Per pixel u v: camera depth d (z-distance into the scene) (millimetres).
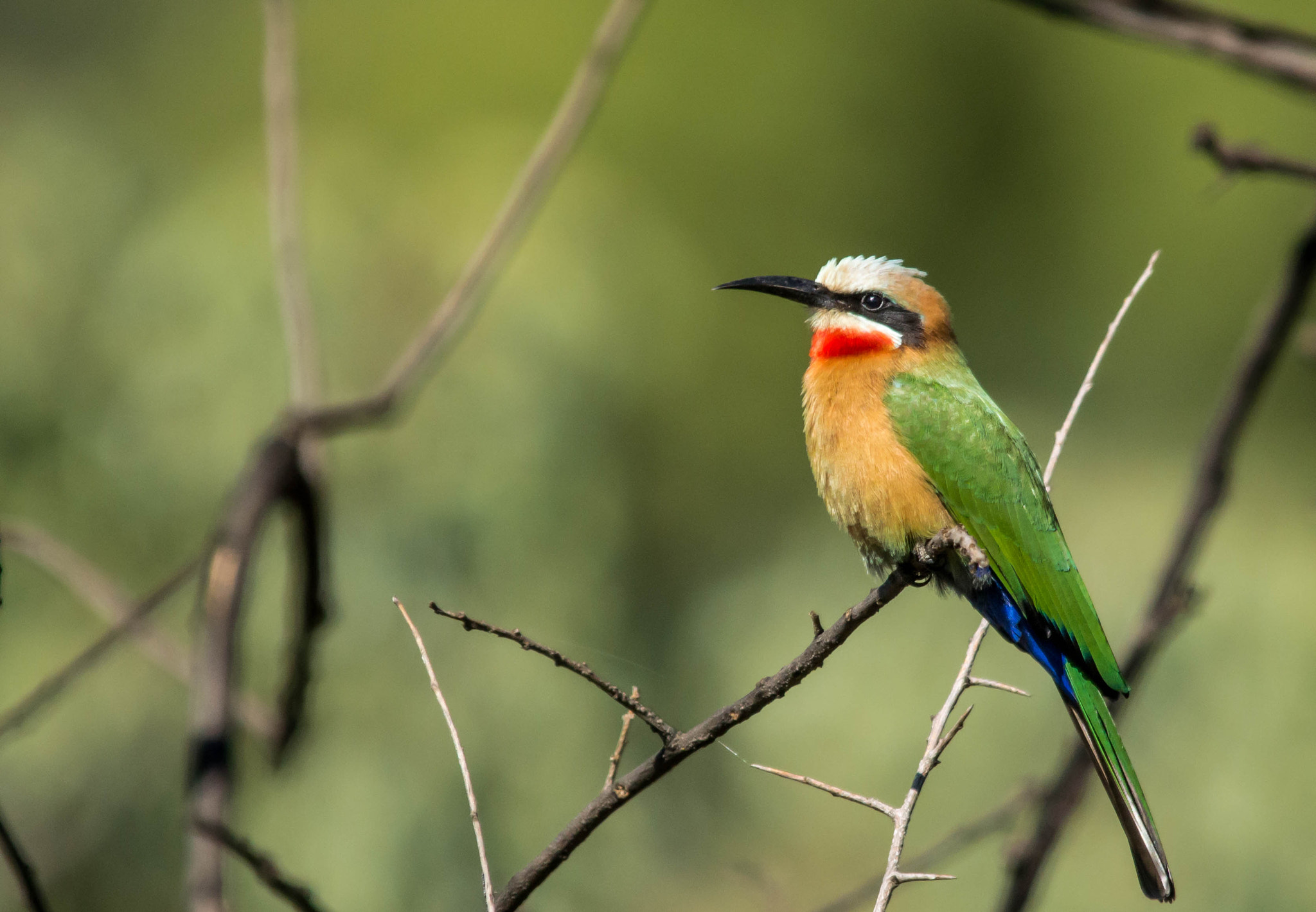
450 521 12938
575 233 15234
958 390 8195
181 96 21141
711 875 14656
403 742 12250
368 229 14047
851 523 8312
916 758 14047
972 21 23734
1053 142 24125
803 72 23453
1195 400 22188
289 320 8102
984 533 7898
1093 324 23578
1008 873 7699
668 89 23016
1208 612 13172
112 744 12570
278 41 8398
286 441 7207
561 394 13922
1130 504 14797
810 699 14758
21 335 13328
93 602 7875
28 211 14078
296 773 11938
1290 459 19609
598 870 12812
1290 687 12742
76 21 21250
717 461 21219
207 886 5520
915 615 14625
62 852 12312
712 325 21891
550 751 12625
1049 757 13656
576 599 13352
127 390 13180
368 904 11688
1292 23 21734
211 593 6387
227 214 13742
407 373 7621
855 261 8773
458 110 21328
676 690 16359
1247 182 22719
